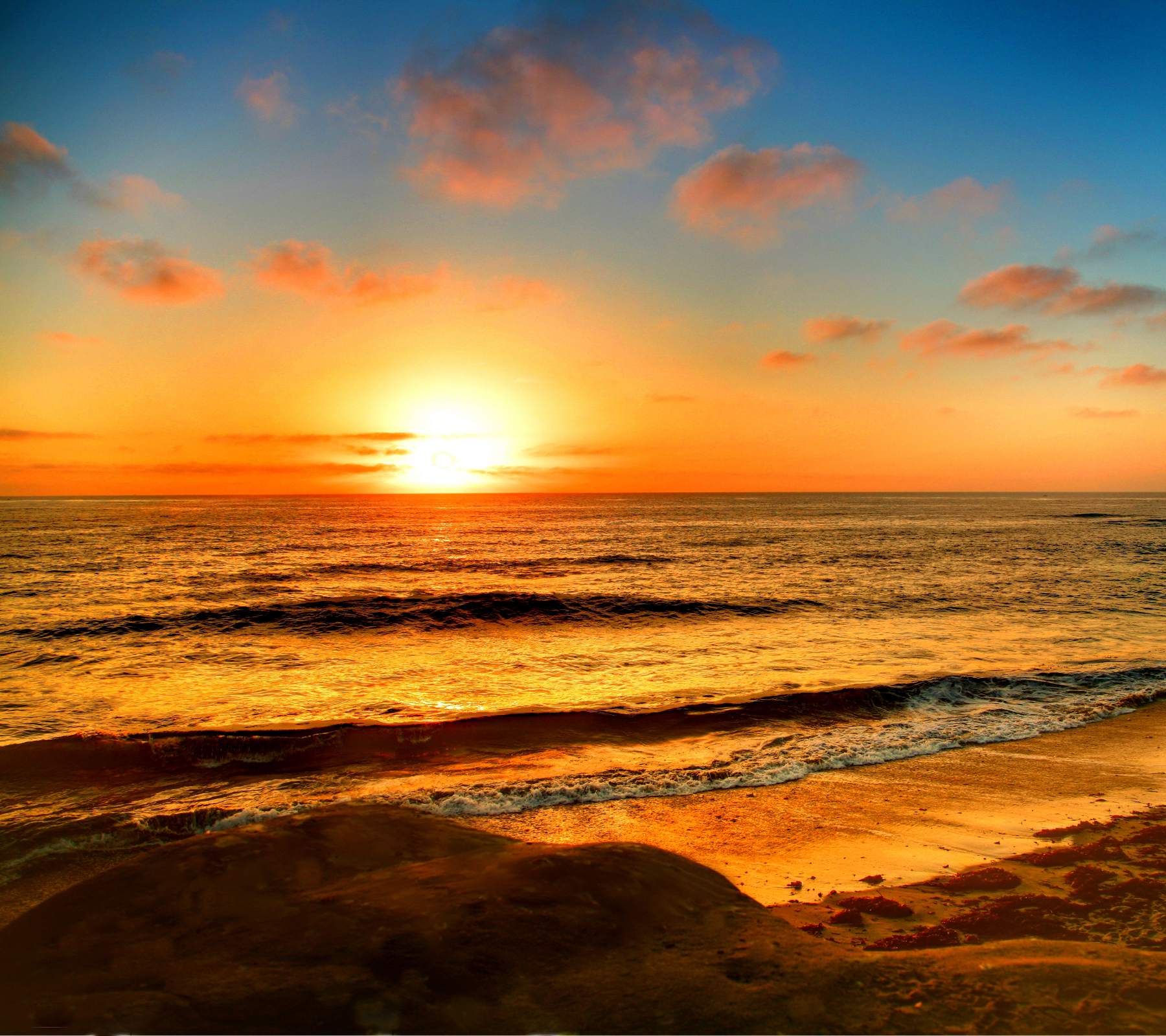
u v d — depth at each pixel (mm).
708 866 7574
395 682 17000
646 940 5359
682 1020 4238
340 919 5465
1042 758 11758
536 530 76688
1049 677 16578
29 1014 4312
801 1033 4098
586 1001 4453
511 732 13070
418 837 7535
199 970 4797
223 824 9180
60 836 8797
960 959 4984
